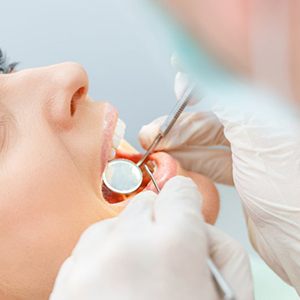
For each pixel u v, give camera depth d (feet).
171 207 2.48
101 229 2.47
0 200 3.02
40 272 3.15
